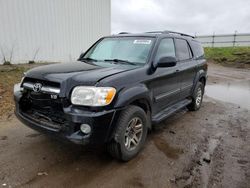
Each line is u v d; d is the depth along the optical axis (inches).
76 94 108.9
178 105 190.5
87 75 116.5
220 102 276.8
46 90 115.8
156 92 149.7
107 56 164.9
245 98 302.5
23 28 389.7
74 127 107.6
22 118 129.0
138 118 129.7
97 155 133.6
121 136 118.4
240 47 1046.4
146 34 168.2
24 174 112.5
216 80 464.8
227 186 108.6
